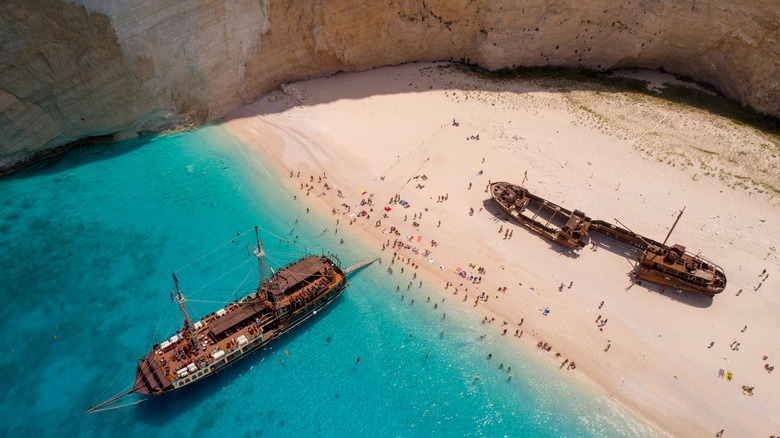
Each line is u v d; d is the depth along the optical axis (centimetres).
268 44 6406
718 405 3916
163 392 3747
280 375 4028
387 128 6494
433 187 5722
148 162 5756
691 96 7244
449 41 7481
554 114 6875
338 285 4497
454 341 4306
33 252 4716
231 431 3688
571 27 7256
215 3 5634
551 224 5388
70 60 5091
